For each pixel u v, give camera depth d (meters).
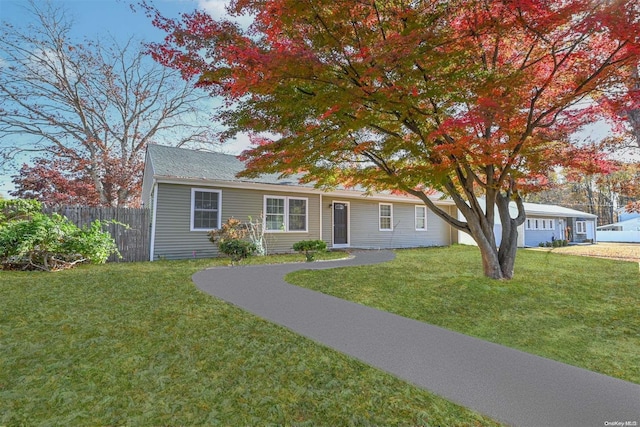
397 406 2.32
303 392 2.51
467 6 4.63
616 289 6.36
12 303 4.80
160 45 4.68
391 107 5.16
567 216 24.73
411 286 6.37
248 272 7.82
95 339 3.50
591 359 3.22
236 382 2.66
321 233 14.11
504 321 4.43
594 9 4.34
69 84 17.61
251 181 12.11
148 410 2.27
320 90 4.86
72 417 2.18
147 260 10.56
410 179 7.03
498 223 19.66
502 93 5.33
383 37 5.02
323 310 4.73
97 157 18.20
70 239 8.09
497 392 2.51
